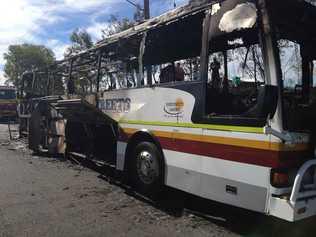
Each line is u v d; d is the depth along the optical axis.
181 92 5.62
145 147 6.48
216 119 5.00
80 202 6.29
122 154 7.16
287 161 4.32
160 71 6.36
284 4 4.67
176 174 5.73
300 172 4.25
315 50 5.14
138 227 5.17
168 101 5.89
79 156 9.70
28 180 7.89
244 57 4.86
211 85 5.17
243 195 4.63
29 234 4.90
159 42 6.38
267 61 4.41
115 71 7.57
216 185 5.00
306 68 4.94
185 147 5.53
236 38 4.98
